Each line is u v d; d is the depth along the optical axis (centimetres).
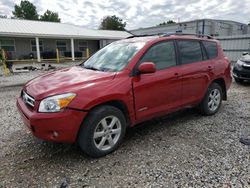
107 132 318
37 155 323
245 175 271
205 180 263
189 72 416
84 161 307
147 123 446
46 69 1493
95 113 300
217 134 392
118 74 330
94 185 257
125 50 386
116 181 264
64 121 279
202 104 471
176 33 435
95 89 301
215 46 499
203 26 2408
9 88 837
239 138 374
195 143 357
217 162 301
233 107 555
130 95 331
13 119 470
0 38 2117
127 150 336
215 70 473
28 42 2294
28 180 266
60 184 259
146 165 296
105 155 321
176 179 266
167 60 392
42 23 2622
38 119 275
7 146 349
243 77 830
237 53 1703
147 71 331
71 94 284
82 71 364
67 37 2323
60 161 307
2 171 284
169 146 348
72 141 294
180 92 408
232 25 2658
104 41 2870
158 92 369
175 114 499
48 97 281
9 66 1302
